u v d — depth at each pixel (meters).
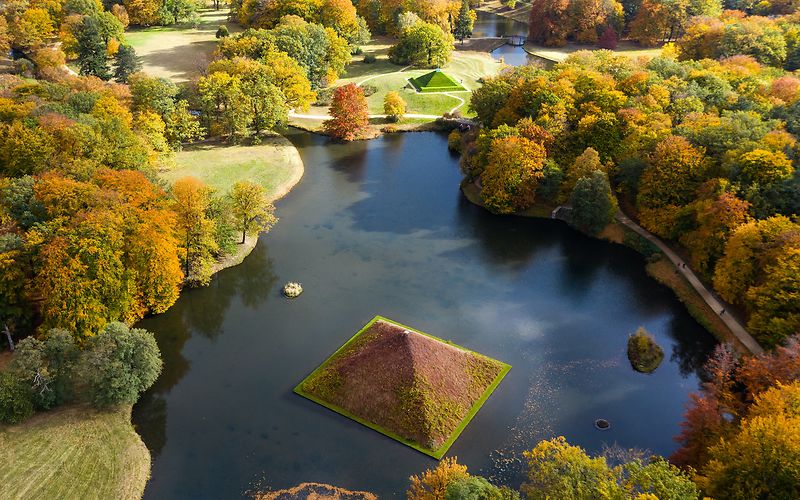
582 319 100.31
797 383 66.69
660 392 85.31
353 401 80.88
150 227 91.56
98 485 68.56
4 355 84.31
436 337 94.62
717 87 139.50
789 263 85.44
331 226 126.88
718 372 76.00
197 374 86.94
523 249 120.19
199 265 107.88
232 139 161.75
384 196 140.25
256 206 116.06
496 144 130.12
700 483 59.88
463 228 127.31
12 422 73.88
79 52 193.25
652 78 141.25
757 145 107.69
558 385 86.12
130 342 78.19
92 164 103.69
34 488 66.88
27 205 92.19
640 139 125.00
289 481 70.69
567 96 139.25
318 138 172.50
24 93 131.25
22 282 84.50
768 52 171.75
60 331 77.56
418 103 194.88
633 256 118.06
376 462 73.38
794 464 55.09
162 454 74.00
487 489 58.06
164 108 149.50
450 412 78.94
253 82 165.75
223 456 73.88
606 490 53.16
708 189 106.81
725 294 97.31
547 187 129.12
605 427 79.31
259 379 86.12
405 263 114.50
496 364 88.69
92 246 84.00
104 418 77.00
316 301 103.12
